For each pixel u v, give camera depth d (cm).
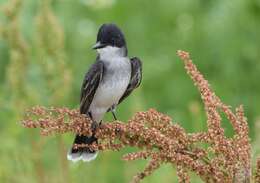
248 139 855
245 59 1994
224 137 852
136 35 2127
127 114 1731
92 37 1941
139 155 862
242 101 1948
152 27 2147
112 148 903
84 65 1902
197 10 2106
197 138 870
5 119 1373
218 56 2014
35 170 1338
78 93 1862
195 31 2080
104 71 1188
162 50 2094
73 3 1977
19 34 1361
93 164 1354
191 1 2103
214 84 1975
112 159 1551
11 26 1354
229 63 1992
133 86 1222
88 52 1927
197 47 2056
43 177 1338
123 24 2136
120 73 1193
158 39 2122
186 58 870
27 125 899
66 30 1923
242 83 1984
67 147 1323
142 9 2161
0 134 1380
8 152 1324
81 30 1948
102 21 2061
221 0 2048
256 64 1997
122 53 1209
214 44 2019
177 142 873
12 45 1363
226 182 850
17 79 1353
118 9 2142
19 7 1363
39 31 1347
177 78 1998
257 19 2020
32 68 1456
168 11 2117
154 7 2159
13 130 1341
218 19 2031
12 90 1360
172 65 2031
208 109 860
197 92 1975
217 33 2016
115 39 1202
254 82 1983
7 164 1319
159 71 2005
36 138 1362
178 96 1966
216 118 857
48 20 1344
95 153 1077
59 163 1343
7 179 1315
